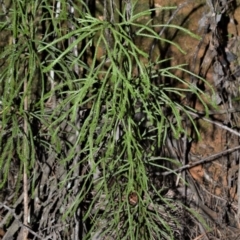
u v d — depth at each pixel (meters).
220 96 3.71
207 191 3.74
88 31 2.39
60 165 3.20
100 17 3.70
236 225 3.64
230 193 3.74
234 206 3.72
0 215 3.42
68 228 3.21
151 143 3.39
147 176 2.93
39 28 3.26
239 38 3.80
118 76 2.33
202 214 3.63
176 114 2.55
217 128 3.79
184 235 3.50
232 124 3.66
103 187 2.95
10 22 2.79
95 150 2.83
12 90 2.64
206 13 3.56
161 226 3.37
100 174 3.27
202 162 3.79
